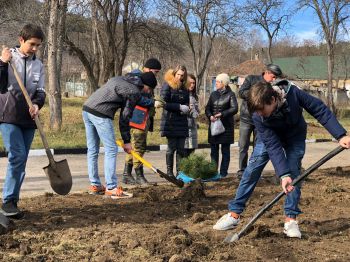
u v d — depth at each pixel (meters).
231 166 7.58
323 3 23.23
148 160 8.06
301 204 4.54
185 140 5.64
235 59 42.00
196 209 4.29
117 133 11.19
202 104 24.42
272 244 3.30
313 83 45.12
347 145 3.15
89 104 4.56
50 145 9.02
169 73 5.49
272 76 4.91
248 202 4.58
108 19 16.98
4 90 3.63
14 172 3.78
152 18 18.72
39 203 4.42
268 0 24.42
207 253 3.11
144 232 3.49
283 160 3.28
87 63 17.89
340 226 3.81
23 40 3.71
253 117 3.33
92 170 4.80
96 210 4.18
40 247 3.13
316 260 3.03
